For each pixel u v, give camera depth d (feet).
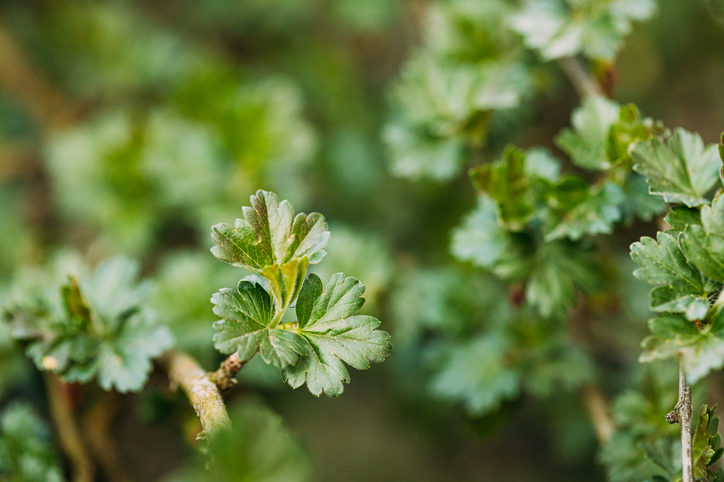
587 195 1.24
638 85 1.95
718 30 1.81
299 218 1.12
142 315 1.26
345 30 2.12
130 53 1.91
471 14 1.45
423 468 2.17
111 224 1.58
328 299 1.12
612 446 1.28
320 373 1.10
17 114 2.03
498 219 1.27
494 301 1.46
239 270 1.44
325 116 2.03
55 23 1.88
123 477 1.41
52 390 1.37
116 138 1.64
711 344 1.10
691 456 1.12
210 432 1.09
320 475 2.06
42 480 1.30
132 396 1.54
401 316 1.48
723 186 1.13
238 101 1.55
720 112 1.94
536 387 1.38
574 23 1.33
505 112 1.44
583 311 1.48
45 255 1.76
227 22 2.06
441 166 1.39
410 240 1.81
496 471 2.17
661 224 1.24
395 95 1.44
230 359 1.14
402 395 1.87
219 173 1.56
